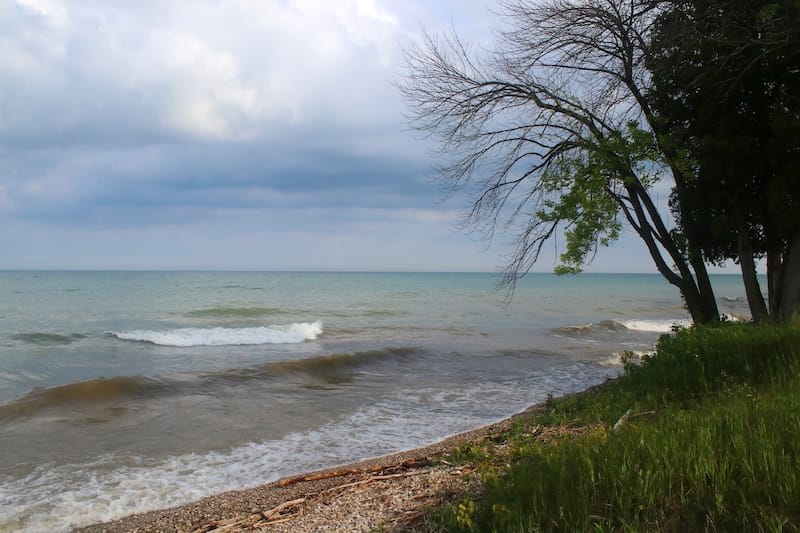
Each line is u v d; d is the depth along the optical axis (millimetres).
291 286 75875
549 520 3461
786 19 9719
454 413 11617
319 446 9242
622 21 12305
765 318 10414
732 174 11000
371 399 12961
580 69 13008
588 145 11375
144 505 6742
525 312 40406
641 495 3488
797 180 10258
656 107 12430
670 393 7531
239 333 24219
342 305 43156
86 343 21375
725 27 10539
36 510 6582
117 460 8453
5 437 9500
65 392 12000
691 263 12391
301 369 15906
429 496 4953
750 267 11328
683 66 11648
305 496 5938
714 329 9773
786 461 3479
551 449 4871
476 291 67500
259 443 9375
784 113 10312
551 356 20016
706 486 3496
